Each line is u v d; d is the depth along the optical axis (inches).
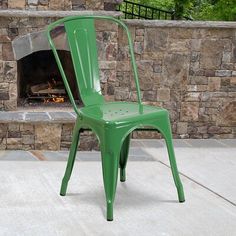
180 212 95.4
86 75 104.0
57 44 141.1
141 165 128.8
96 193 106.1
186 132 164.1
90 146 143.0
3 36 138.7
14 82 143.8
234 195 106.7
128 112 95.1
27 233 83.9
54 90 162.1
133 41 153.6
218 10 210.8
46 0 140.2
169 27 153.9
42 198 101.5
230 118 165.3
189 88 160.6
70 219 90.7
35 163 127.9
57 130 141.6
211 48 158.1
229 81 161.8
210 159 137.8
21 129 140.0
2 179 113.1
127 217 92.2
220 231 86.7
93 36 105.5
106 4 145.3
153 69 157.4
